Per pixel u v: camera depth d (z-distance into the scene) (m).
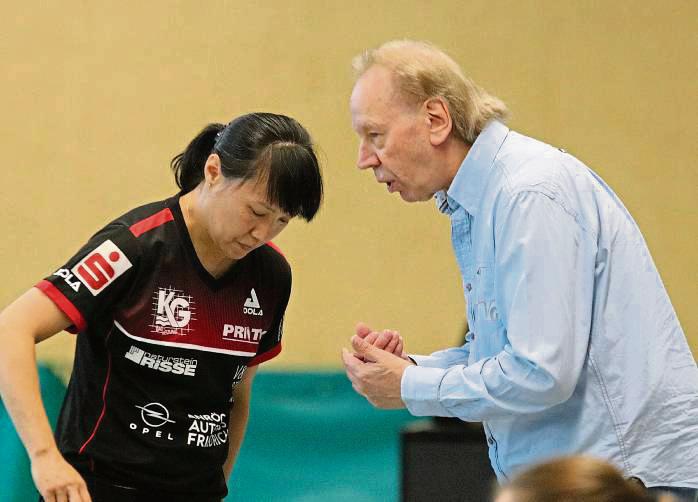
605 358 7.00
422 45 7.59
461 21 15.48
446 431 10.23
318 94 15.43
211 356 7.27
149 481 7.11
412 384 7.29
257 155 6.85
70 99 15.22
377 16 15.45
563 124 15.48
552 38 15.48
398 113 7.41
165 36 15.29
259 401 14.27
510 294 6.98
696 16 15.48
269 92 15.38
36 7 15.20
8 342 6.69
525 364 6.79
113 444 7.06
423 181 7.52
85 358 7.21
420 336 15.37
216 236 7.05
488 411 6.99
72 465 7.11
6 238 15.09
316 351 15.30
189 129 15.29
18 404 6.59
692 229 15.39
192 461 7.24
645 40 15.51
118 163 15.25
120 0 15.27
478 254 7.41
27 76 15.20
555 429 7.12
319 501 13.73
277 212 6.92
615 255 7.09
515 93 15.48
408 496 10.21
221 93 15.34
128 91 15.27
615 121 15.46
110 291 6.97
